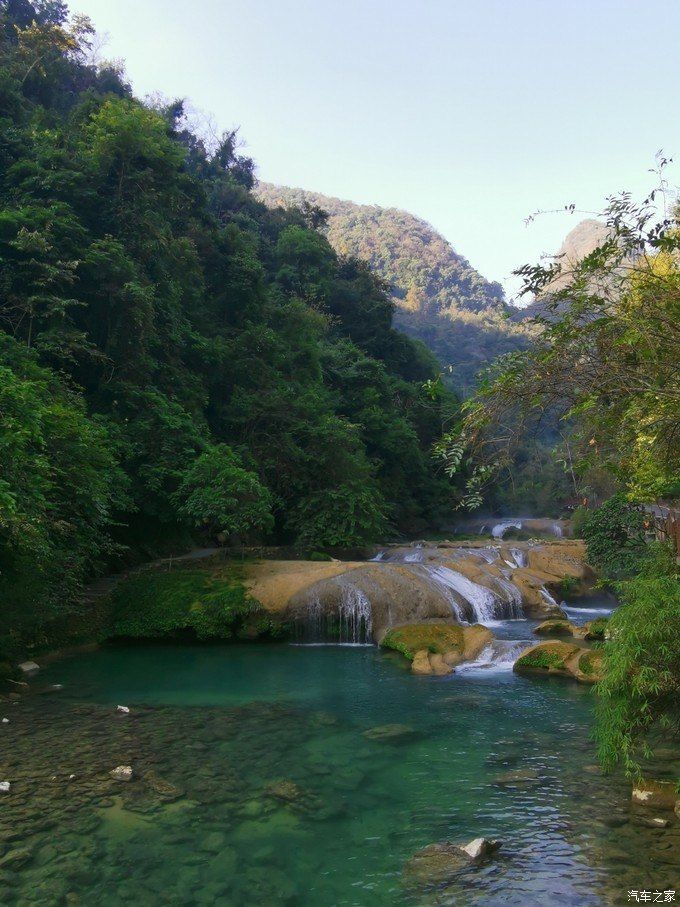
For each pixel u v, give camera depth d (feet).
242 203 202.49
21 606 38.78
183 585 53.52
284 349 110.01
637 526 64.39
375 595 51.29
